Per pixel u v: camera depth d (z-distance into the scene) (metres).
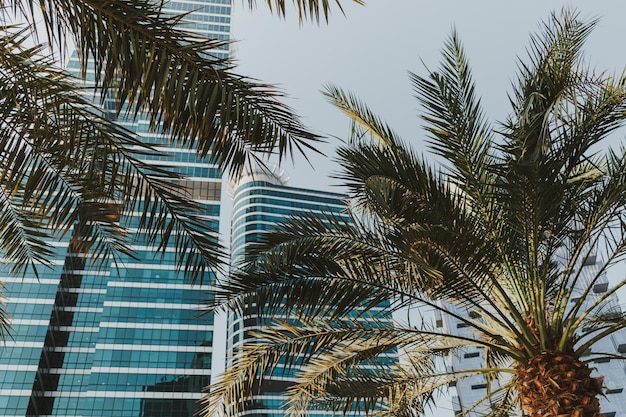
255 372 8.28
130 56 3.93
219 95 4.06
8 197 6.76
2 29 4.66
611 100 6.68
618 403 54.81
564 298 8.53
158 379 75.88
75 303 87.88
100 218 5.96
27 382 72.12
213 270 5.54
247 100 4.14
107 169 5.32
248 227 99.44
